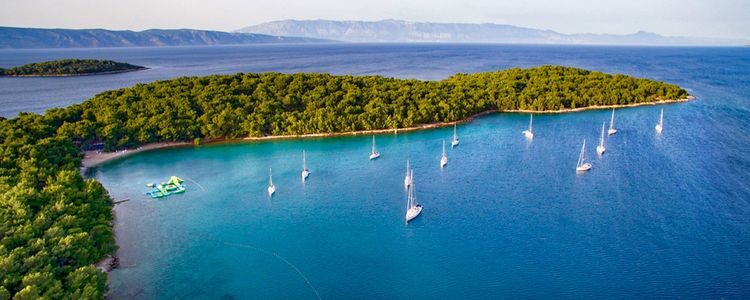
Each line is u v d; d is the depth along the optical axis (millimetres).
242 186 119625
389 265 81562
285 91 187000
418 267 80875
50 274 58594
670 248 84250
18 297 53188
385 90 198750
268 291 74188
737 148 144875
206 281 76375
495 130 175500
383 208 105188
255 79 196625
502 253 84438
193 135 157625
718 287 73125
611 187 113812
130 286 74312
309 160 141250
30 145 117375
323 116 169250
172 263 81688
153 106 164500
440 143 158625
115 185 120000
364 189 116938
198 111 170625
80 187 98375
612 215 98062
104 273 66688
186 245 88188
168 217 100562
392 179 123938
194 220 99250
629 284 74438
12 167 108812
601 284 74625
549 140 160250
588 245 86062
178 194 114062
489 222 96562
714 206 101250
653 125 178375
